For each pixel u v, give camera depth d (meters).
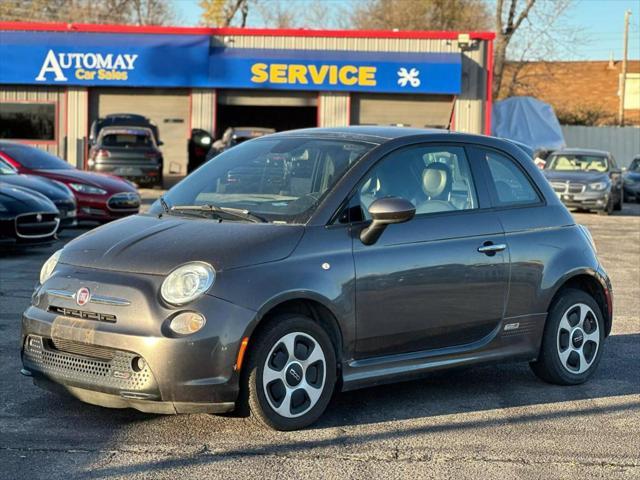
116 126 24.08
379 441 4.95
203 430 5.04
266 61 27.45
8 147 15.89
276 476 4.37
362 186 5.38
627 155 39.62
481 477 4.44
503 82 50.34
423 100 28.39
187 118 28.20
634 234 17.77
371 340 5.27
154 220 5.45
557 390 6.18
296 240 5.03
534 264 6.01
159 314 4.68
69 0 51.19
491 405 5.75
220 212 5.37
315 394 5.07
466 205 5.84
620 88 53.44
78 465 4.47
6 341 7.07
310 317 5.12
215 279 4.73
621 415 5.59
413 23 48.47
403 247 5.38
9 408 5.39
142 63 27.30
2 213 11.21
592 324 6.39
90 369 4.86
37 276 10.31
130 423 5.14
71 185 15.15
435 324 5.54
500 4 42.66
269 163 5.72
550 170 24.14
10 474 4.32
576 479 4.46
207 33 27.55
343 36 27.73
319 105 28.06
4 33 27.44
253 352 4.83
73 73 27.33
